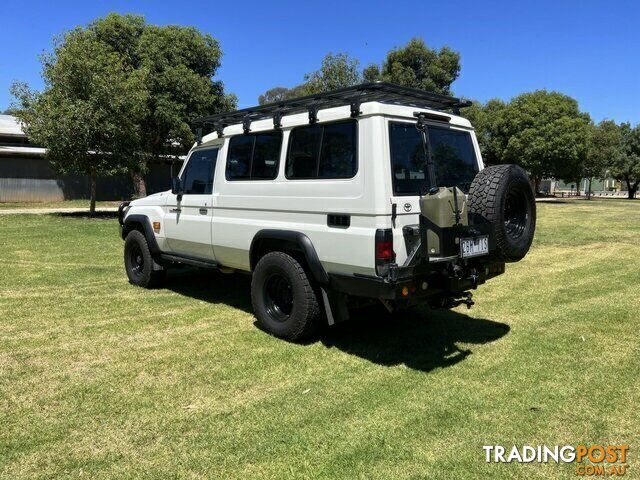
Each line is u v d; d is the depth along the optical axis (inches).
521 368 168.1
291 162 188.9
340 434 125.3
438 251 153.5
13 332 201.6
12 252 401.4
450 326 216.5
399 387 152.9
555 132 1288.1
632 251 430.3
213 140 230.8
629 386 153.2
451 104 201.9
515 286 294.4
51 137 669.3
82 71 676.7
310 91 776.3
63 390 149.1
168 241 258.8
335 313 182.7
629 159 1909.4
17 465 111.4
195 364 170.2
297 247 184.9
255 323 217.3
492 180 164.1
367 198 160.4
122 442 121.3
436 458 115.4
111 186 1114.7
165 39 963.3
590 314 232.1
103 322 216.4
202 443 121.2
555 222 705.6
